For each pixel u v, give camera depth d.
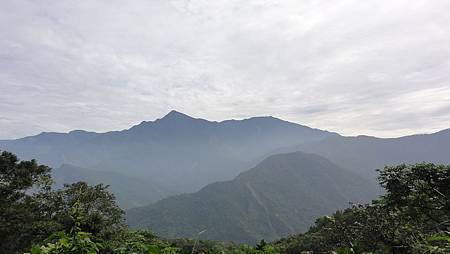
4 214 21.56
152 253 4.41
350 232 22.56
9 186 23.77
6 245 20.91
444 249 6.01
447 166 21.80
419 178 22.06
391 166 24.36
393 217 20.17
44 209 24.62
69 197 25.14
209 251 5.11
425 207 21.17
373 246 18.28
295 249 33.62
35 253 3.88
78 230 4.38
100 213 22.53
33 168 26.02
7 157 24.70
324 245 24.80
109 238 20.00
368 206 24.33
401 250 13.40
